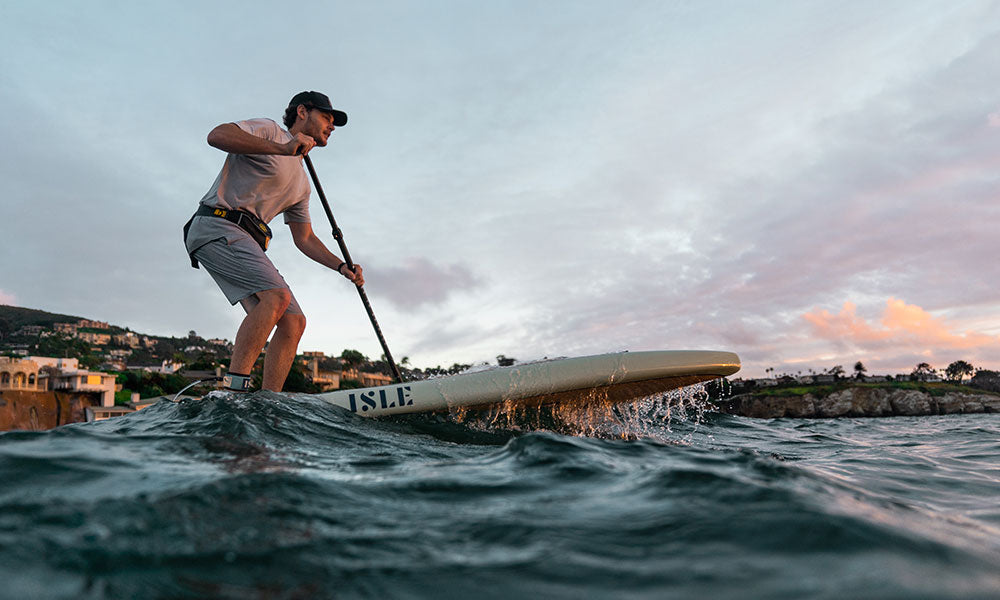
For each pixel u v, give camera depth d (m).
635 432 3.86
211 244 3.20
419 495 1.37
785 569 0.87
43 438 1.81
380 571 0.89
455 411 3.47
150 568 0.87
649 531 1.06
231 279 3.20
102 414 53.78
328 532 1.07
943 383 84.50
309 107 3.50
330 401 3.34
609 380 3.58
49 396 50.09
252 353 3.08
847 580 0.82
